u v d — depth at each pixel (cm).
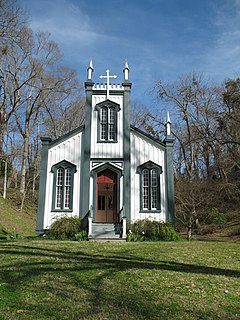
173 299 621
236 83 3381
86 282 731
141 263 979
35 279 741
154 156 2159
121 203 2075
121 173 2120
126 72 2330
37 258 1009
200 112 3622
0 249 1211
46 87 3575
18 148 4150
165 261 1034
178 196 2692
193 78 3694
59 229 1883
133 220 2031
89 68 2312
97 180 2136
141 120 4416
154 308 567
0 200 3309
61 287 685
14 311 536
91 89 2273
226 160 3173
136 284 722
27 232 2673
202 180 3144
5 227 2597
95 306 572
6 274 782
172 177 2095
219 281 761
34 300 597
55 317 514
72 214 2031
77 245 1428
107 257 1080
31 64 3478
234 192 3262
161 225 1922
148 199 2088
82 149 2153
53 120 4347
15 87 3550
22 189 3484
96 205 2056
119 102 2270
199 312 552
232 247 1461
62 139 2162
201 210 2994
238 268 945
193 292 669
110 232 1898
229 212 3238
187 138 3831
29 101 3750
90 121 2198
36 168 4538
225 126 2914
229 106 3028
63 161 2117
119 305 580
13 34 2812
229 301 616
